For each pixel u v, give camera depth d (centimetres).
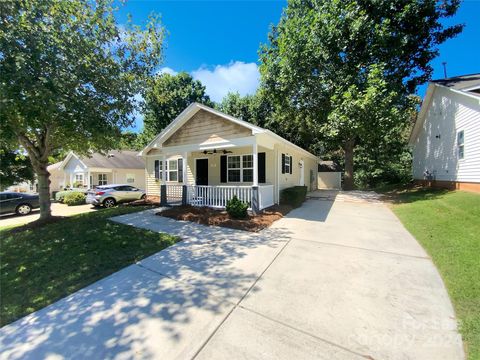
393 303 292
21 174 1720
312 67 1457
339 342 228
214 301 305
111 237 599
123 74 736
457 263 388
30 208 1292
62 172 2348
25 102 516
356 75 1364
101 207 1376
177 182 1388
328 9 1368
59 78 571
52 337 251
